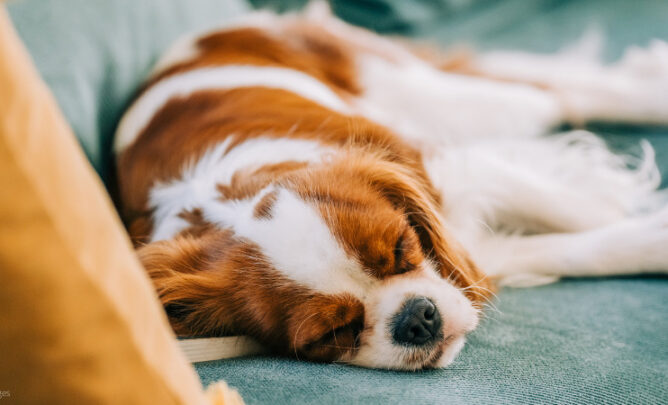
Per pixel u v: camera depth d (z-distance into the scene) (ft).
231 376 3.71
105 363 2.06
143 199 5.74
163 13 7.88
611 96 8.75
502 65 9.97
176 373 2.30
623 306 4.77
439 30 11.19
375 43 9.29
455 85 9.07
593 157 7.71
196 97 6.41
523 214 6.48
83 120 5.96
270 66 7.35
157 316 2.31
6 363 1.98
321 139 5.67
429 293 4.70
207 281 4.85
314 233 4.63
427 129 8.68
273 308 4.65
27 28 5.86
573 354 4.01
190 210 5.24
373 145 5.82
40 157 1.91
